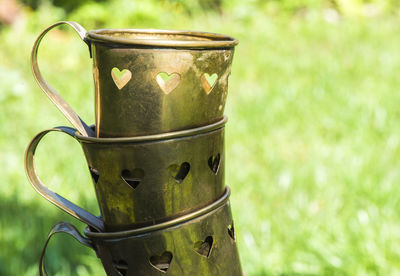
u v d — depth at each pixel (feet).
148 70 2.55
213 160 2.87
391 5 19.98
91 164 2.80
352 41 16.19
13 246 6.93
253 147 9.78
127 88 2.58
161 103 2.60
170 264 2.81
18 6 17.49
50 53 15.02
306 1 19.52
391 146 9.64
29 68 13.79
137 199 2.73
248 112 11.02
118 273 2.91
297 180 8.45
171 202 2.74
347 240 6.89
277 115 10.93
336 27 17.69
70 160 9.00
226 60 2.71
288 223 7.40
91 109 11.01
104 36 2.53
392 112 11.00
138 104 2.60
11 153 9.55
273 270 6.51
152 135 2.62
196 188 2.78
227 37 2.86
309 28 17.40
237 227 7.15
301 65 13.91
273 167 9.00
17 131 10.43
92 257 6.73
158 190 2.71
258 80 13.38
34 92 12.32
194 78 2.60
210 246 2.91
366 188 7.98
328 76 12.93
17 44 15.43
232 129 10.32
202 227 2.83
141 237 2.76
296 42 16.30
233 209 7.52
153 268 2.82
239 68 13.91
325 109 11.16
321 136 10.30
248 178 8.59
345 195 8.05
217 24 17.84
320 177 8.58
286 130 10.55
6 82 11.45
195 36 3.00
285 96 11.76
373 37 16.51
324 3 19.80
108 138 2.64
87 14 16.99
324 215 7.55
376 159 9.02
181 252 2.80
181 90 2.60
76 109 11.13
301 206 7.72
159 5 18.71
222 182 2.96
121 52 2.53
